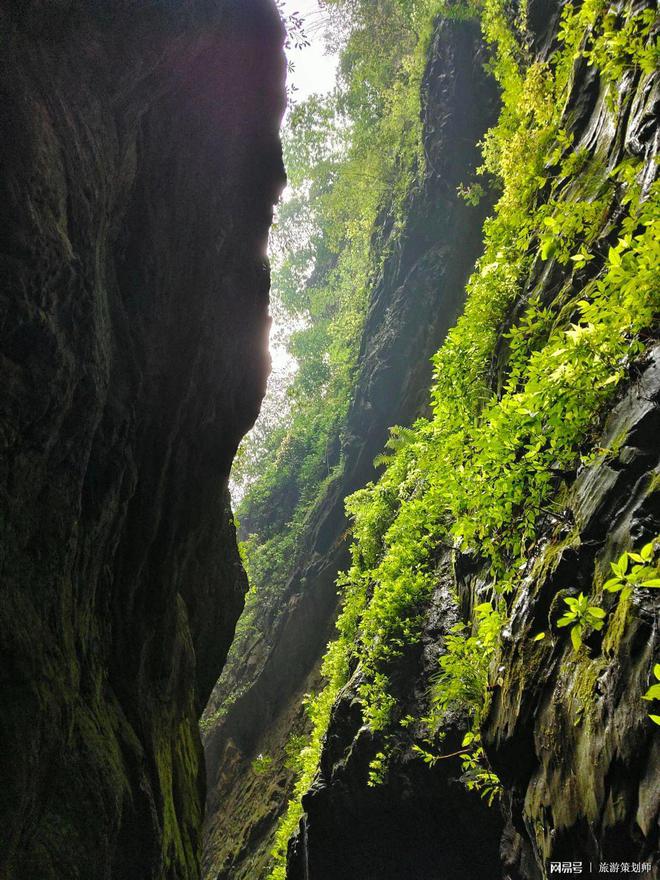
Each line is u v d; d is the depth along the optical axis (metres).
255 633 27.34
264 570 29.27
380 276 23.75
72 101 3.95
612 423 4.14
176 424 6.50
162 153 6.00
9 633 3.49
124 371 5.27
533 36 11.16
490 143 9.46
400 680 9.03
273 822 18.45
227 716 25.53
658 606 3.21
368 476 22.02
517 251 7.43
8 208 3.25
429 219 20.16
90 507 4.79
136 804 5.17
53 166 3.60
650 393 3.84
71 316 3.89
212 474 8.05
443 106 18.97
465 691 6.05
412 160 22.02
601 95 6.80
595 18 6.43
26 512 3.77
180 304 6.58
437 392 7.10
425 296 19.67
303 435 32.53
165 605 6.93
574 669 3.90
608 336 3.98
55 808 4.00
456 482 5.05
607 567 3.83
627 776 3.16
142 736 5.90
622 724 3.22
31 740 3.55
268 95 7.52
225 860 19.55
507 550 5.59
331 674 13.41
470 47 18.17
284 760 20.11
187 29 5.13
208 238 6.86
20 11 3.42
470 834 7.30
